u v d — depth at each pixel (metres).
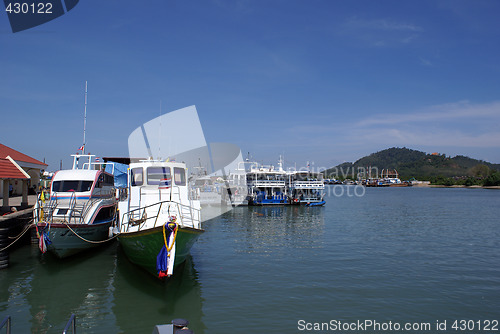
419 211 50.25
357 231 31.05
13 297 13.95
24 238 23.31
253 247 23.81
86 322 11.81
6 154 34.41
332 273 17.64
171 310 12.83
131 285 15.43
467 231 31.33
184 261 17.00
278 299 14.02
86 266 18.28
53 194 20.61
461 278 16.98
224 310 12.88
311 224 35.59
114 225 22.16
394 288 15.45
